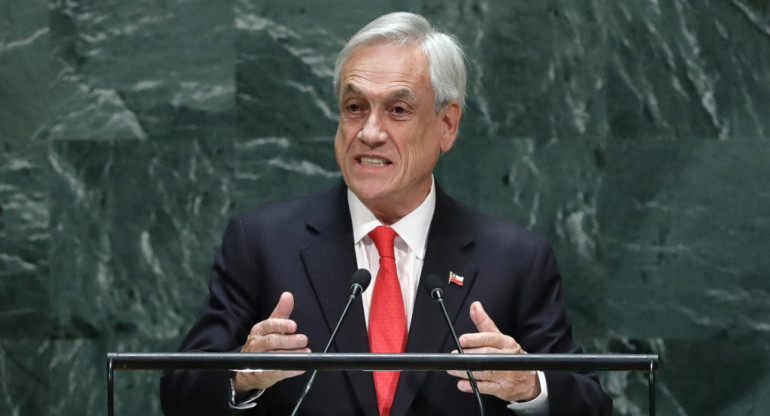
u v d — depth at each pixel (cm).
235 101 1462
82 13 1465
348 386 840
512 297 885
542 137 1456
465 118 1455
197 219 1459
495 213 1454
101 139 1463
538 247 911
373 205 888
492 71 1455
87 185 1463
